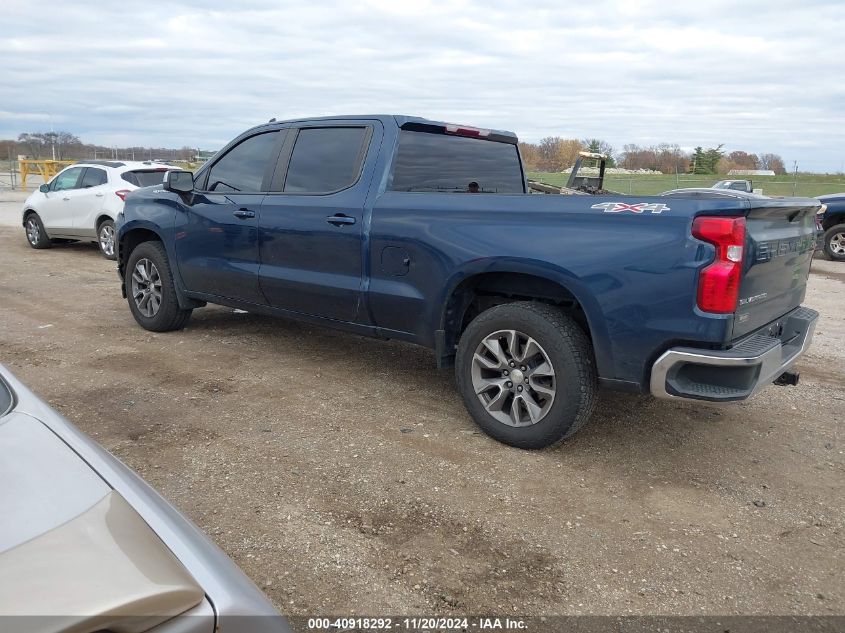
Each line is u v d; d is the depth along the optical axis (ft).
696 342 11.11
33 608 4.02
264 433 13.74
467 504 11.16
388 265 14.64
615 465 12.78
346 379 17.30
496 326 13.06
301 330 22.11
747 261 11.05
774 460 13.24
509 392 13.29
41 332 21.26
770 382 11.88
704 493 11.82
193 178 18.94
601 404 15.99
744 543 10.31
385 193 14.94
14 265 35.73
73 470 5.45
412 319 14.52
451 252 13.48
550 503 11.29
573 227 12.11
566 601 8.84
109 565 4.46
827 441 14.21
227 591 4.82
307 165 16.67
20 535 4.59
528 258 12.49
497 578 9.27
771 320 12.91
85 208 38.52
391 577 9.21
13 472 5.22
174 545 5.06
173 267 19.98
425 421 14.61
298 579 9.10
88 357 18.60
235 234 17.80
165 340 20.52
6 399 6.40
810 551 10.16
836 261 47.09
